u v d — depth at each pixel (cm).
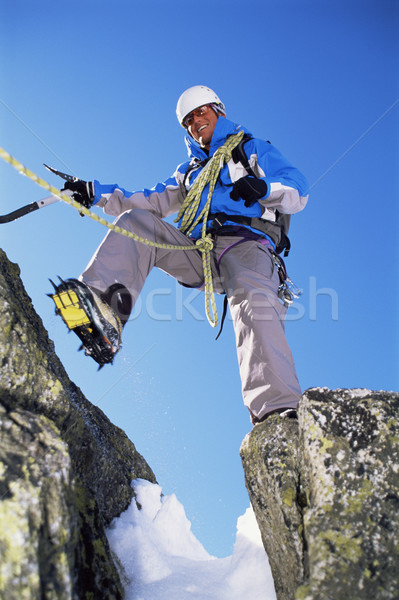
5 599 170
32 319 283
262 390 281
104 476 284
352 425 231
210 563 275
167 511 299
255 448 259
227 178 352
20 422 213
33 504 187
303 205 345
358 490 216
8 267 290
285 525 231
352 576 199
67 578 186
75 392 305
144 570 263
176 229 340
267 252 337
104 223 259
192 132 380
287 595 232
